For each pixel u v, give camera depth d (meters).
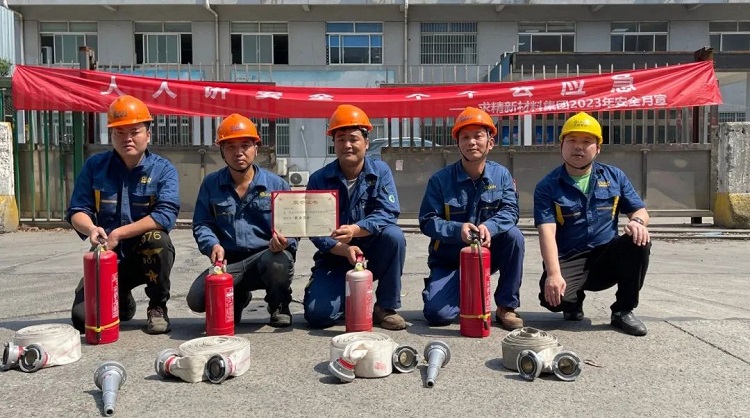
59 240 7.50
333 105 8.15
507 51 20.67
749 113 19.64
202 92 8.12
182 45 20.62
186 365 2.59
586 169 3.41
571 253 3.45
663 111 10.02
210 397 2.44
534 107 8.13
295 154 18.86
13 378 2.65
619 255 3.30
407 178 8.41
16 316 3.81
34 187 8.48
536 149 8.43
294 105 8.14
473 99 8.13
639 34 20.94
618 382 2.59
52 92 8.05
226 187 3.43
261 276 3.39
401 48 20.55
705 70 8.18
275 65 20.45
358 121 3.36
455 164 3.60
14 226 8.24
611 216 3.44
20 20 20.45
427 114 8.20
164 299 3.40
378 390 2.51
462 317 3.27
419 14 20.45
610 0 20.11
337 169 3.50
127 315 3.60
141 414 2.28
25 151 8.48
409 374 2.71
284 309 3.56
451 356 2.94
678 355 2.94
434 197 3.57
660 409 2.31
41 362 2.73
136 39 20.67
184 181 8.56
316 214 3.28
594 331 3.38
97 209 3.39
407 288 4.78
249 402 2.39
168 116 8.66
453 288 3.51
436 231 3.44
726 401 2.38
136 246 3.34
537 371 2.60
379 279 3.50
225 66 20.23
